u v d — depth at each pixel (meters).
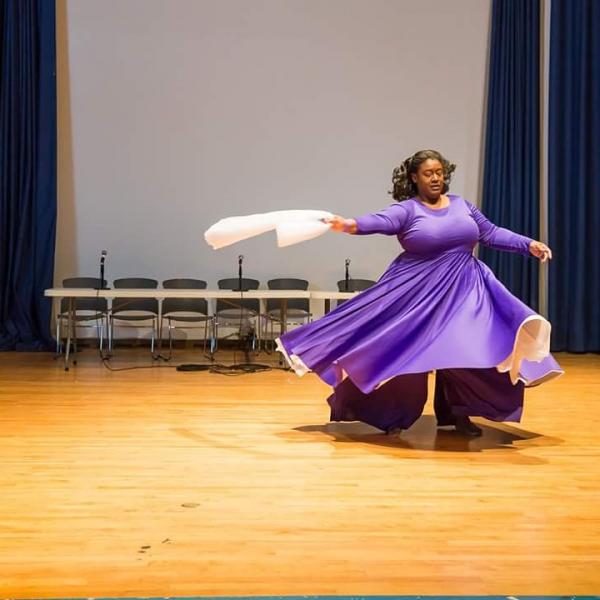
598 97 9.37
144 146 9.37
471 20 9.67
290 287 9.16
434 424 4.82
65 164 9.34
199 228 9.45
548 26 9.59
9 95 9.08
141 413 5.08
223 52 9.40
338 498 3.20
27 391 5.97
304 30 9.49
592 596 2.19
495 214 9.64
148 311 8.59
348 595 2.19
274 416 5.02
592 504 3.14
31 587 2.25
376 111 9.59
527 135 9.52
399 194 4.66
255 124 9.47
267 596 2.17
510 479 3.52
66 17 9.28
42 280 9.12
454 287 4.30
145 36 9.34
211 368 7.44
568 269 9.48
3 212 9.09
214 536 2.71
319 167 9.55
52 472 3.58
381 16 9.58
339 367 4.24
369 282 9.09
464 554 2.56
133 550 2.57
